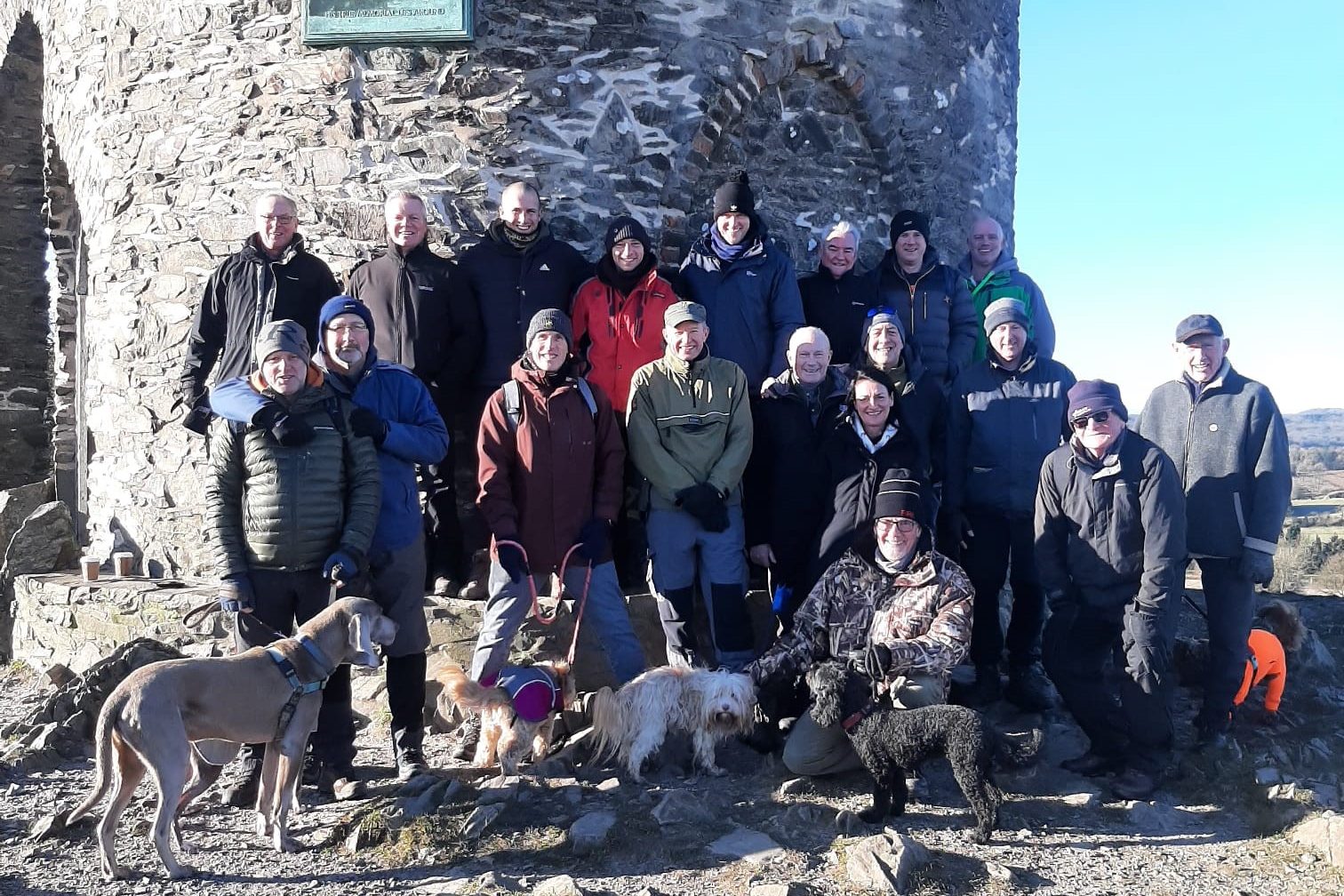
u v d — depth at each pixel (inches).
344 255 247.1
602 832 152.5
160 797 139.6
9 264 387.2
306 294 214.1
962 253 318.3
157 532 270.5
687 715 176.6
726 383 195.2
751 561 209.5
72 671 250.1
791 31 273.7
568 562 185.5
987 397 209.5
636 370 211.5
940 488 217.5
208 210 260.7
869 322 202.4
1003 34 337.7
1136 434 181.0
